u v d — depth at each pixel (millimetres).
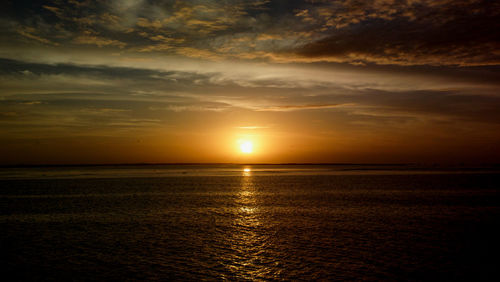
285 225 30469
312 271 18656
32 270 18953
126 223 31562
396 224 30672
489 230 28094
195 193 59219
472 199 48625
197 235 26859
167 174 147875
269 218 33969
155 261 20453
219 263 20062
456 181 88125
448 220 32406
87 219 33531
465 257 20922
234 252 22234
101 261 20453
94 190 64688
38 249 22938
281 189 66875
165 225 30641
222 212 37781
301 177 116500
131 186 74875
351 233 27234
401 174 137375
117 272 18609
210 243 24469
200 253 22047
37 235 26844
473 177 109375
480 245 23578
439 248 22875
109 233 27547
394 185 75188
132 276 18016
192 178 111812
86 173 158750
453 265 19500
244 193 59125
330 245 23766
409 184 78000
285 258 20938
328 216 34906
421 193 57250
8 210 39125
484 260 20344
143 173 159750
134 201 47531
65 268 19281
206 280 17453
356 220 32625
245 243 24406
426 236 26125
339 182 86688
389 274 18156
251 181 94375
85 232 27875
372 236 26203
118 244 24219
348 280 17359
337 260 20484
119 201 47500
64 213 37031
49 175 134000
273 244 24109
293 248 23078
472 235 26391
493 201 46344
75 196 53906
